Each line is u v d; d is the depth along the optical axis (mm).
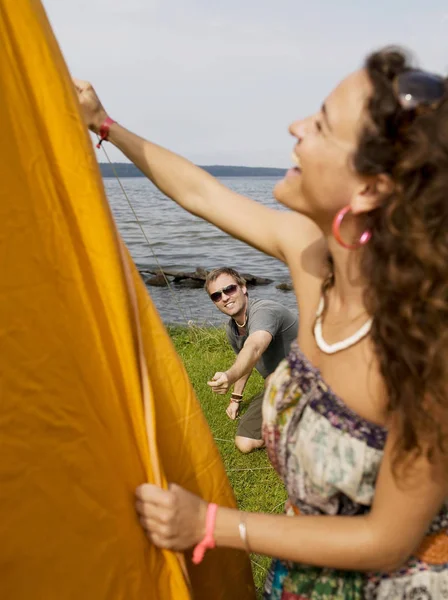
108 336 1685
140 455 1696
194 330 8836
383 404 1511
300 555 1584
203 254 27109
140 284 1860
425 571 1625
